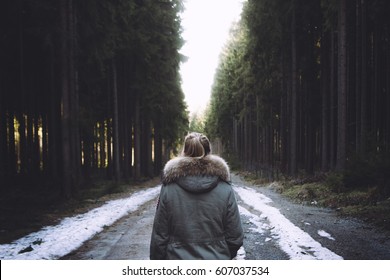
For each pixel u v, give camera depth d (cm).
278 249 643
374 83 1884
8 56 1616
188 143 298
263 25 2197
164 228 279
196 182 276
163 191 283
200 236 273
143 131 2903
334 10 1542
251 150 3656
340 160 1484
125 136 2473
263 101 2573
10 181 1677
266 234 775
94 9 1526
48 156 1975
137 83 2431
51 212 1139
